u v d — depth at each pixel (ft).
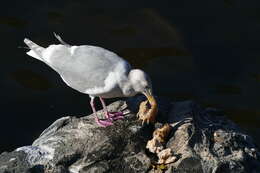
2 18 58.70
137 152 36.47
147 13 59.47
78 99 52.54
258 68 56.08
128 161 36.06
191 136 36.99
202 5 61.11
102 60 38.42
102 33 57.67
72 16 59.16
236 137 37.96
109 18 59.00
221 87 54.54
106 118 39.37
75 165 36.22
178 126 38.04
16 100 52.49
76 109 51.88
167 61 55.83
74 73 39.11
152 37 57.62
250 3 62.03
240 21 60.08
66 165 36.32
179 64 55.72
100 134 37.55
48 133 39.32
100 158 36.22
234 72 55.72
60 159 36.40
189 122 38.22
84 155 36.58
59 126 39.40
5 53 55.57
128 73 38.32
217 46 57.57
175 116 39.27
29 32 57.52
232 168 35.29
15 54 55.62
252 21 60.34
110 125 38.34
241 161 35.94
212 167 35.17
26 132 50.44
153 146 36.58
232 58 56.70
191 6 60.80
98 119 38.88
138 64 55.42
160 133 37.06
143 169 35.70
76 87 39.73
